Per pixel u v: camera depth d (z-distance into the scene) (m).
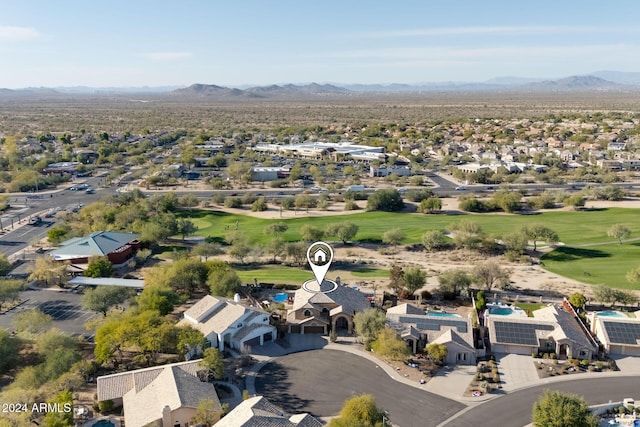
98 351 89.00
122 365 92.00
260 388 85.94
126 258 153.88
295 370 91.81
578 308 115.88
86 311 116.69
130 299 113.62
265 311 107.75
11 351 89.88
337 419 70.25
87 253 146.12
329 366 93.25
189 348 93.25
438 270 146.00
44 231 186.38
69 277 136.50
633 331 98.50
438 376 90.06
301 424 67.12
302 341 102.94
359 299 113.19
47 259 139.88
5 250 164.25
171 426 72.31
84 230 176.88
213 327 100.12
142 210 193.75
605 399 82.62
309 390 85.38
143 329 92.25
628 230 167.25
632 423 76.50
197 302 118.38
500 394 84.44
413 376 89.88
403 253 163.12
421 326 100.38
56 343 90.69
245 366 92.94
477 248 166.62
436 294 127.75
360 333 99.75
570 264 150.38
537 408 74.12
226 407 76.19
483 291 129.12
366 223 198.12
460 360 95.12
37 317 99.44
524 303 121.88
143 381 80.75
